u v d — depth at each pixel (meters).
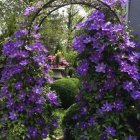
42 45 4.75
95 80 4.34
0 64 4.96
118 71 4.28
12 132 4.50
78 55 4.53
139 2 5.35
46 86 4.84
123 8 4.64
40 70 4.74
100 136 4.21
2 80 4.76
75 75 4.65
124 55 4.32
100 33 4.30
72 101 8.84
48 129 4.75
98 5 4.65
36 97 4.60
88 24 4.49
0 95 4.72
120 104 4.25
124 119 4.27
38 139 4.67
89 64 4.41
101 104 4.34
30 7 4.83
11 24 5.78
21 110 4.59
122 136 4.23
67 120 5.32
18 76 4.66
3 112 4.69
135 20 5.40
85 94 4.44
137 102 4.32
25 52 4.62
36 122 4.68
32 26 4.81
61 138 5.52
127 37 4.36
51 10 5.03
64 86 8.86
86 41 4.31
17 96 4.60
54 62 11.89
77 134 4.53
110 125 4.20
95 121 4.29
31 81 4.66
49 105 4.79
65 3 4.82
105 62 4.33
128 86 4.18
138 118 4.25
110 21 4.52
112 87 4.27
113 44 4.25
